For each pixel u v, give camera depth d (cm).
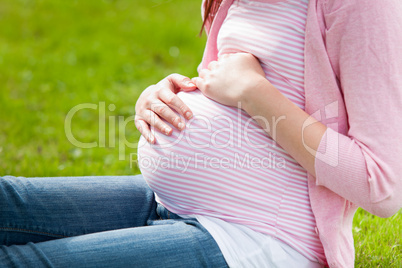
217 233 197
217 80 210
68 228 220
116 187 237
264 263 194
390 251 257
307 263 203
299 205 204
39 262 181
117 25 746
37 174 371
